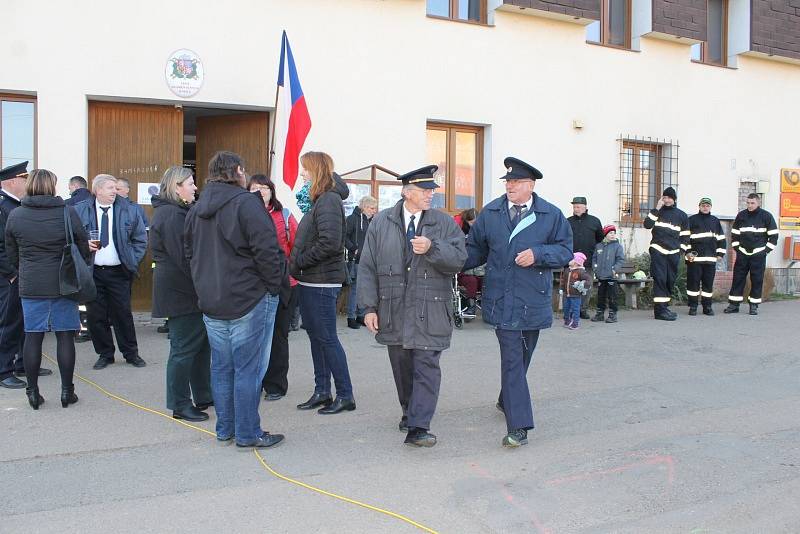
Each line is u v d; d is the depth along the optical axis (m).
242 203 4.77
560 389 6.86
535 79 12.45
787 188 15.31
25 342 5.85
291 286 6.43
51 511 3.99
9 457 4.84
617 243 11.04
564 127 12.78
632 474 4.65
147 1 9.72
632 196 13.65
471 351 8.50
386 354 8.15
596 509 4.10
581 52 12.88
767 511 4.10
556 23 12.60
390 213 5.22
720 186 14.56
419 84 11.44
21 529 3.76
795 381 7.30
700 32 13.75
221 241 4.79
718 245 12.12
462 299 10.32
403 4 11.24
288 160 9.36
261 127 10.72
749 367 7.92
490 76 12.02
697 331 10.24
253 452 5.00
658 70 13.73
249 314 4.86
